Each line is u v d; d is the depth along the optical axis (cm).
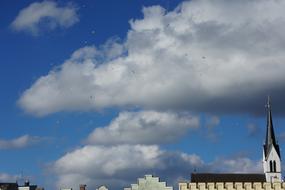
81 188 11762
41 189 13425
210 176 16550
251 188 10644
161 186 10644
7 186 14125
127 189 10712
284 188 10662
